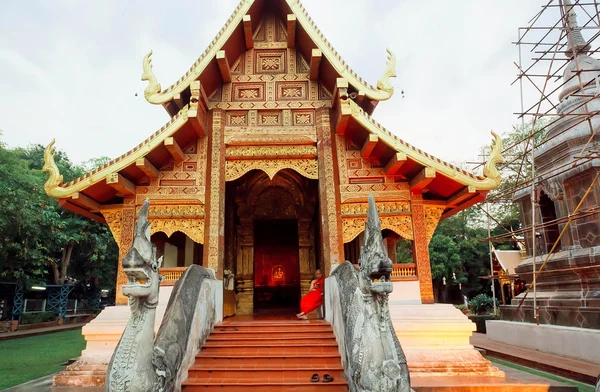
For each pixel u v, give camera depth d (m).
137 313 5.16
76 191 8.93
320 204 10.23
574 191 13.64
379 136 9.27
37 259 24.19
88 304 34.78
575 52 14.27
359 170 10.30
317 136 10.58
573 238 13.38
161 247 10.98
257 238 17.34
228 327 8.48
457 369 7.90
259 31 11.61
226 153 10.52
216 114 10.64
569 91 15.06
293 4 10.40
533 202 13.79
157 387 5.17
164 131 9.21
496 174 9.05
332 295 8.39
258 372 6.75
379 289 5.34
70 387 7.57
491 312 26.80
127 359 4.97
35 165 31.44
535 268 13.84
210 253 9.59
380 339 5.45
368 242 5.61
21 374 10.55
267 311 14.07
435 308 8.91
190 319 6.92
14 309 24.91
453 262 33.19
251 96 11.00
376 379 5.22
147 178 10.08
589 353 10.48
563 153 14.27
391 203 10.13
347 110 9.34
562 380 9.29
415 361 8.03
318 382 6.44
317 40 10.14
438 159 9.14
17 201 20.02
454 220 37.00
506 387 6.99
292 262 17.16
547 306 13.59
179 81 9.74
